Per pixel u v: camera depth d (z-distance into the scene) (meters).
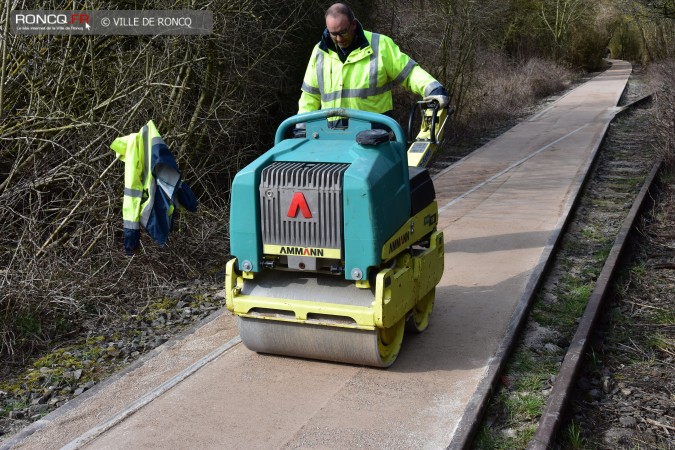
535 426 4.47
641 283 7.34
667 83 13.84
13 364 5.75
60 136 7.41
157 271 7.53
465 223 9.04
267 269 4.95
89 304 6.81
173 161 5.51
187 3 8.23
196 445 4.16
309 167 4.57
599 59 43.81
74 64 7.73
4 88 7.25
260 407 4.58
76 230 7.42
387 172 4.59
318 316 4.71
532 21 37.62
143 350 5.92
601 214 10.02
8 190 7.15
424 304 5.72
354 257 4.46
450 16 18.42
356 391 4.75
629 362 5.57
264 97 11.61
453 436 4.16
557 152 14.53
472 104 21.00
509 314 6.01
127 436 4.29
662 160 12.56
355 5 13.98
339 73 5.45
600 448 4.38
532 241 8.10
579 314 6.33
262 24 10.31
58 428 4.52
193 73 9.62
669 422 4.68
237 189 4.63
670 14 20.81
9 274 6.44
